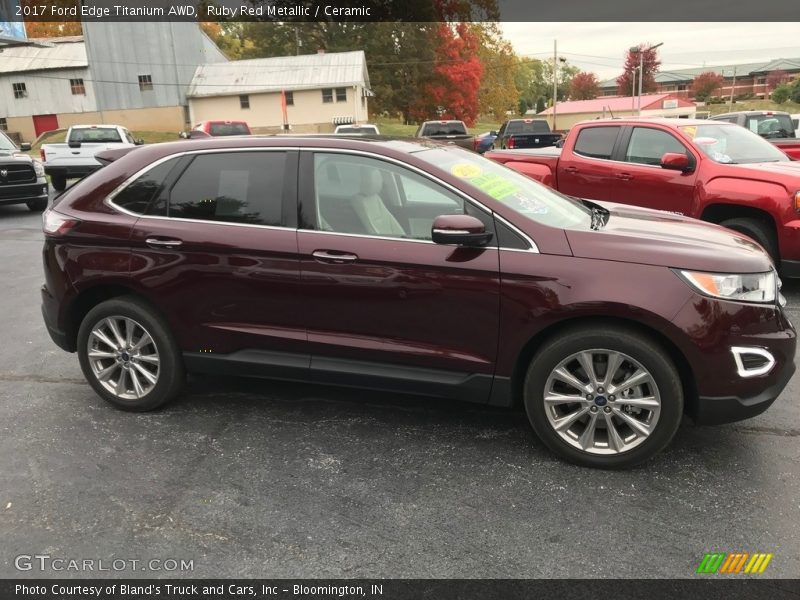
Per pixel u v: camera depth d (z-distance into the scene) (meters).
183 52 43.28
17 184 12.88
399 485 3.17
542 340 3.32
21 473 3.33
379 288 3.39
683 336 3.00
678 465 3.29
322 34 56.31
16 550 2.73
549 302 3.13
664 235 3.35
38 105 42.75
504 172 3.90
